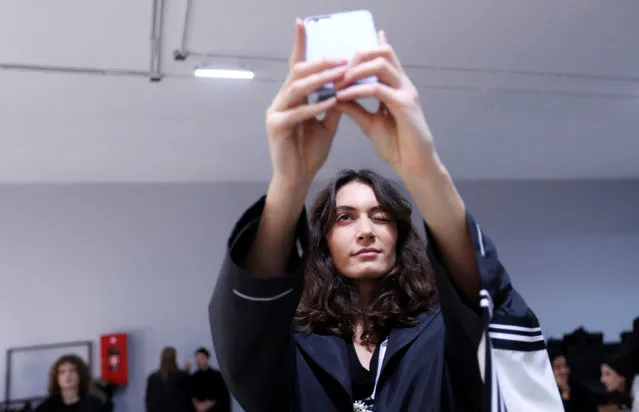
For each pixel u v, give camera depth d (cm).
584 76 503
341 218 101
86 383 495
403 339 90
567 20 413
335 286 99
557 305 748
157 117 510
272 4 363
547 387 75
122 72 429
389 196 103
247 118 528
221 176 659
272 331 78
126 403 603
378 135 73
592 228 779
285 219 76
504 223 753
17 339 592
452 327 75
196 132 546
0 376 582
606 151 701
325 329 96
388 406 84
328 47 73
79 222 627
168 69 433
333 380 86
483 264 74
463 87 503
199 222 659
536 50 451
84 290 616
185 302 639
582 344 615
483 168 717
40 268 610
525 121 591
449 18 395
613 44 454
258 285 74
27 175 603
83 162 587
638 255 787
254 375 80
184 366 624
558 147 672
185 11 362
